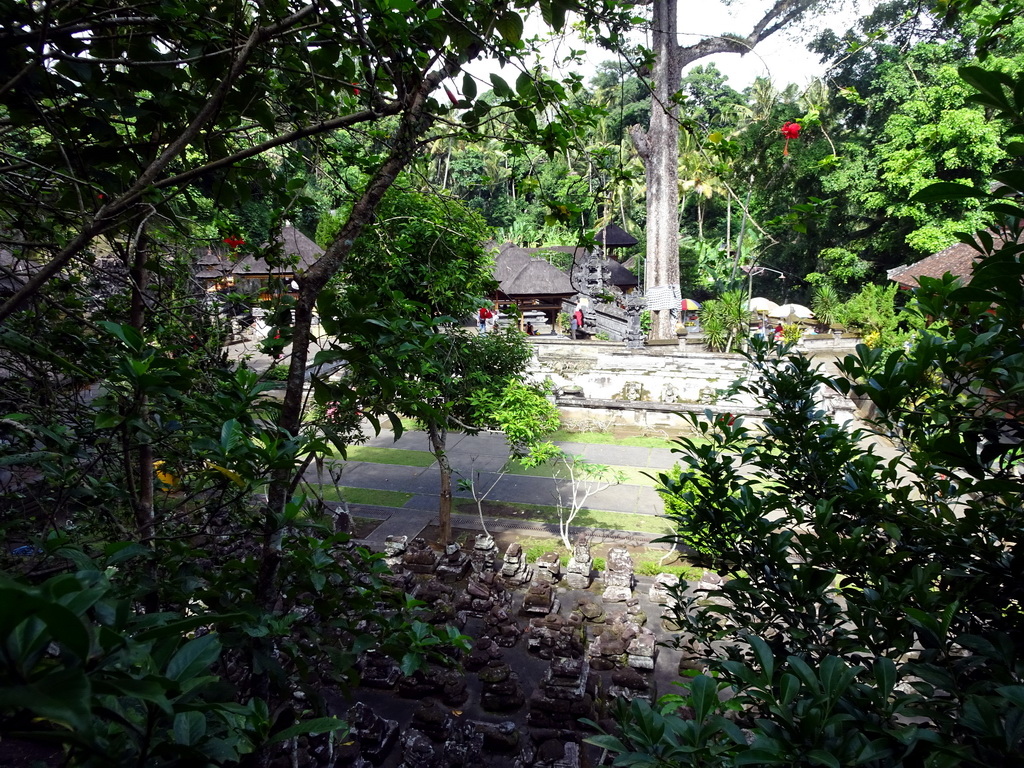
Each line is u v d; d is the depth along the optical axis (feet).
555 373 78.28
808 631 9.17
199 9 10.53
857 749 5.57
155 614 6.15
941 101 81.30
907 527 9.27
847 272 119.44
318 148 14.30
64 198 11.90
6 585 3.36
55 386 12.75
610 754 23.72
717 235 157.69
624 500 49.83
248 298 15.93
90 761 5.49
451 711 26.81
